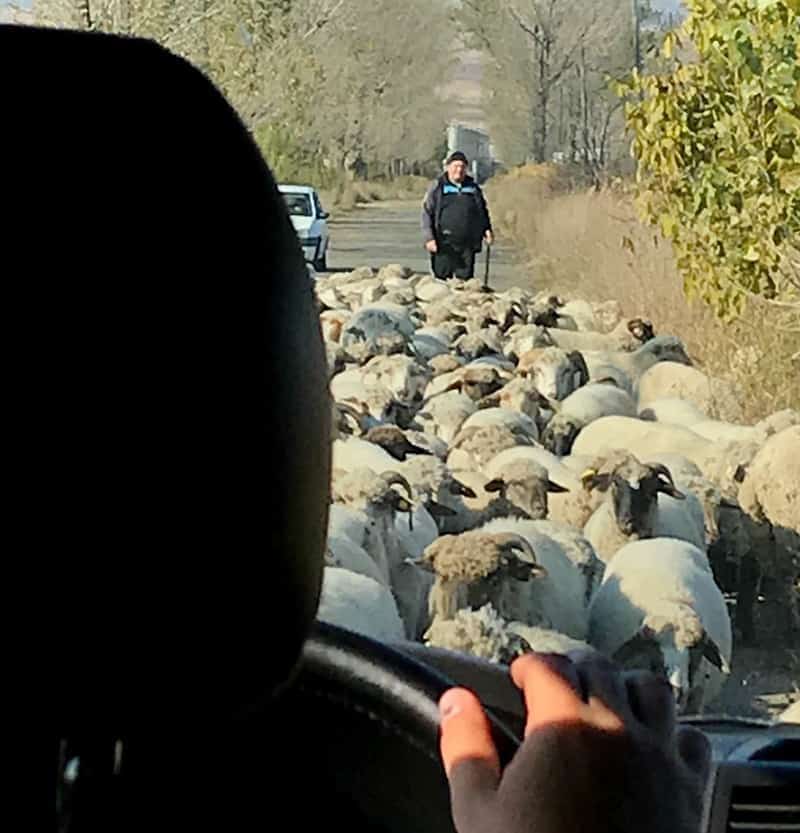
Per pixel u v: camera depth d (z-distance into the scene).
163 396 1.40
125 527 1.38
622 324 15.86
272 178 1.54
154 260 1.42
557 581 6.80
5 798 1.50
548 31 44.94
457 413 11.46
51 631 1.37
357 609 5.71
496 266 32.00
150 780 1.99
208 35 17.59
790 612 8.44
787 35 9.18
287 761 2.19
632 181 23.89
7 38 1.43
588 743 1.67
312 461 1.53
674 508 8.48
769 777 2.38
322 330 1.59
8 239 1.38
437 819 2.17
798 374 12.58
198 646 1.42
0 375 1.36
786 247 10.72
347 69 36.09
